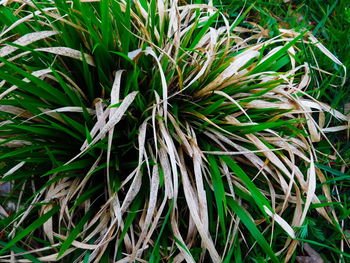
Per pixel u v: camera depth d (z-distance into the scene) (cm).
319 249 34
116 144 33
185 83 34
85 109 29
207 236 30
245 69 35
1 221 30
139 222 31
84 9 31
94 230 30
